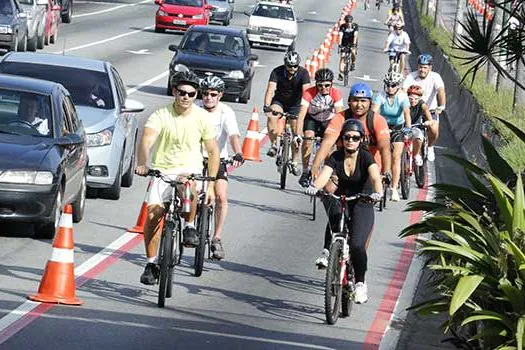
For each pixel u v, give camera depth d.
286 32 109.19
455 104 70.12
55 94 33.41
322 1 181.00
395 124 42.66
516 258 20.33
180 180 25.55
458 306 19.72
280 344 23.50
